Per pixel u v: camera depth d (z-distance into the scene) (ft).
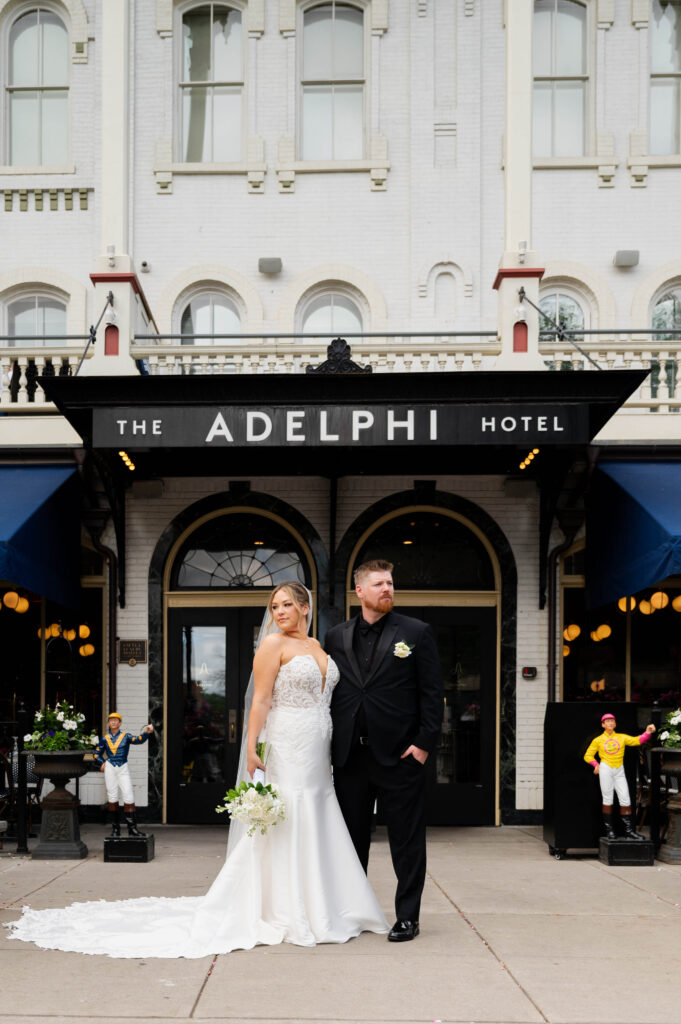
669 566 28.48
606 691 36.42
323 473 34.76
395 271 41.96
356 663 17.84
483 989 14.71
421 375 28.35
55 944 16.85
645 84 42.47
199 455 33.37
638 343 35.14
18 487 33.14
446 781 35.73
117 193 33.88
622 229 42.06
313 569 36.40
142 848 27.09
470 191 41.91
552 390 28.45
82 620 36.99
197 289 42.52
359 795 17.97
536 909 20.76
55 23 43.75
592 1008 13.93
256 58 42.86
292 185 42.37
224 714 36.11
